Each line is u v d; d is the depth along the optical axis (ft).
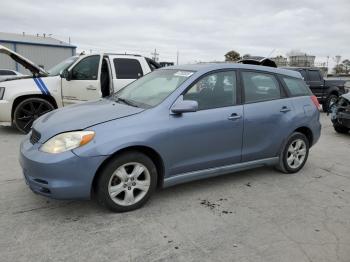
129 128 11.99
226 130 14.26
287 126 16.42
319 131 18.21
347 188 15.80
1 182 15.06
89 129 11.53
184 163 13.43
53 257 9.62
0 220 11.60
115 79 26.43
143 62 27.91
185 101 12.84
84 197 11.56
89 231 11.07
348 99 27.84
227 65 15.06
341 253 10.29
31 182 11.65
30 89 24.66
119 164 11.91
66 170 11.08
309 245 10.68
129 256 9.79
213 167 14.42
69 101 25.81
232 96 14.80
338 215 12.88
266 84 16.20
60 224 11.46
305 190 15.34
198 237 10.93
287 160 17.02
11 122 24.81
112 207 12.12
